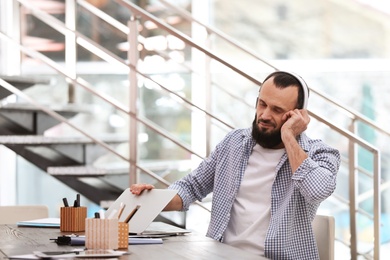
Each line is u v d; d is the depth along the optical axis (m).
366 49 6.43
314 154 2.86
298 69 6.45
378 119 6.38
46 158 4.65
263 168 2.92
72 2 4.61
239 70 3.71
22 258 2.10
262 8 6.49
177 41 6.47
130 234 2.75
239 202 2.94
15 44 4.45
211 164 3.12
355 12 6.42
